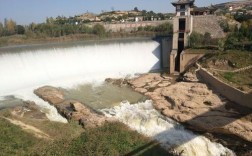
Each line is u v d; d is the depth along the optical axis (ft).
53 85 244.22
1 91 214.07
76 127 155.63
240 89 194.39
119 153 131.44
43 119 166.30
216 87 216.54
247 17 347.36
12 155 115.03
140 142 144.97
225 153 145.18
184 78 250.57
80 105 186.70
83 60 283.59
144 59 319.27
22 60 239.09
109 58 302.25
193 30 318.24
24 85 229.86
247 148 145.48
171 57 288.71
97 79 270.87
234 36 291.79
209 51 276.41
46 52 260.21
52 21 510.17
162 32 373.81
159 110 192.85
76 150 127.44
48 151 123.85
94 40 318.65
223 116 174.70
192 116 176.86
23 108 184.44
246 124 163.02
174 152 143.43
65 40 324.60
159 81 257.96
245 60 244.01
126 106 200.54
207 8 356.59
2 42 285.43
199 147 149.69
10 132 133.49
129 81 258.37
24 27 374.22
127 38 340.18
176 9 301.43
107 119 169.27
